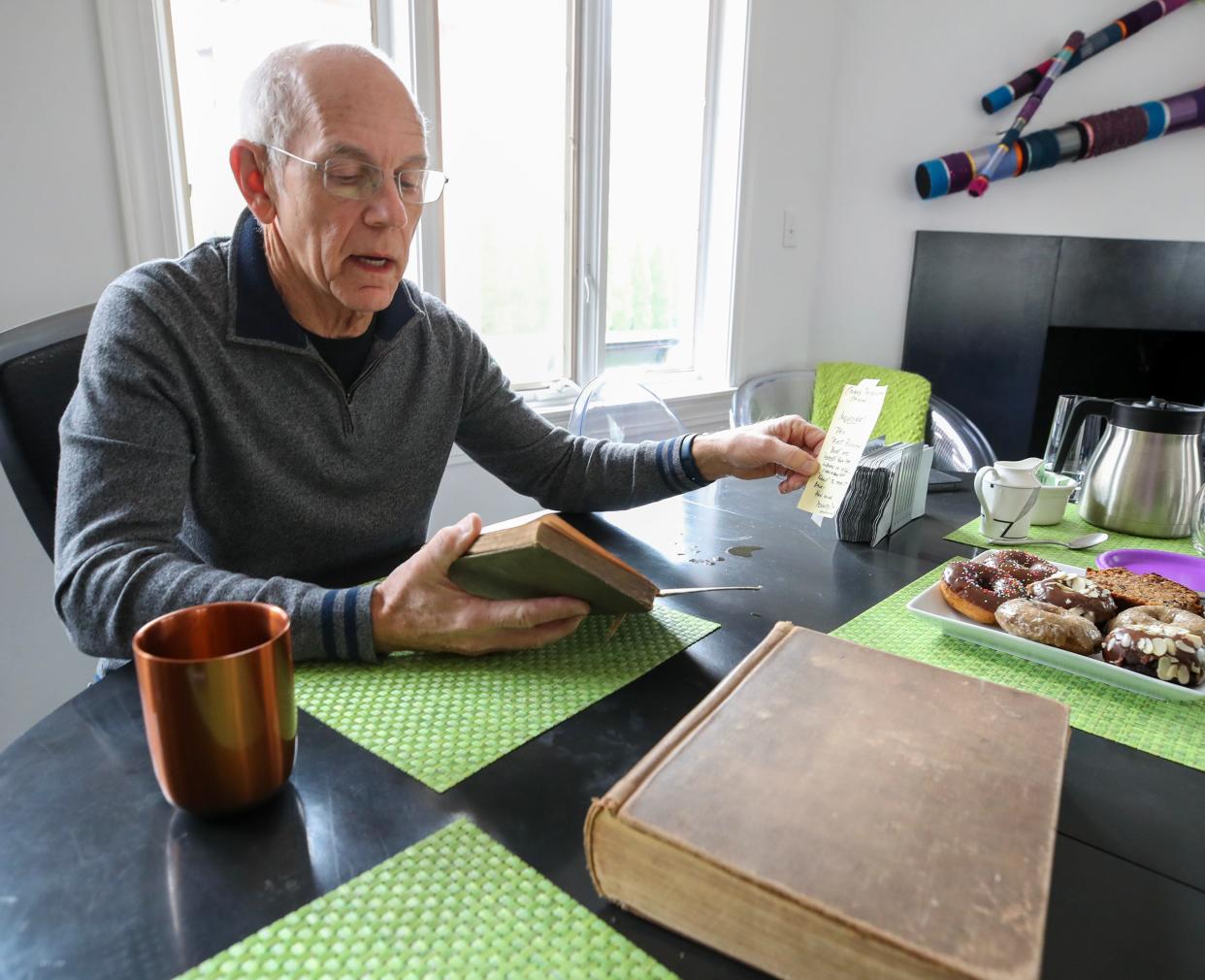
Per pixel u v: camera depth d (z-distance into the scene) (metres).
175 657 0.56
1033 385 2.75
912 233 2.80
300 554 1.09
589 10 2.12
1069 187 2.60
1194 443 1.14
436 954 0.42
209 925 0.44
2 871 0.48
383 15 1.78
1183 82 2.48
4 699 1.44
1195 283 2.54
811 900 0.39
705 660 0.77
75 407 0.88
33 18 1.31
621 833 0.44
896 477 1.10
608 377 1.84
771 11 2.47
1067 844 0.53
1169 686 0.70
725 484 1.39
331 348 1.05
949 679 0.60
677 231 2.63
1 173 1.32
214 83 1.59
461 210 2.04
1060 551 1.10
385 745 0.61
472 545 0.72
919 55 2.66
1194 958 0.44
